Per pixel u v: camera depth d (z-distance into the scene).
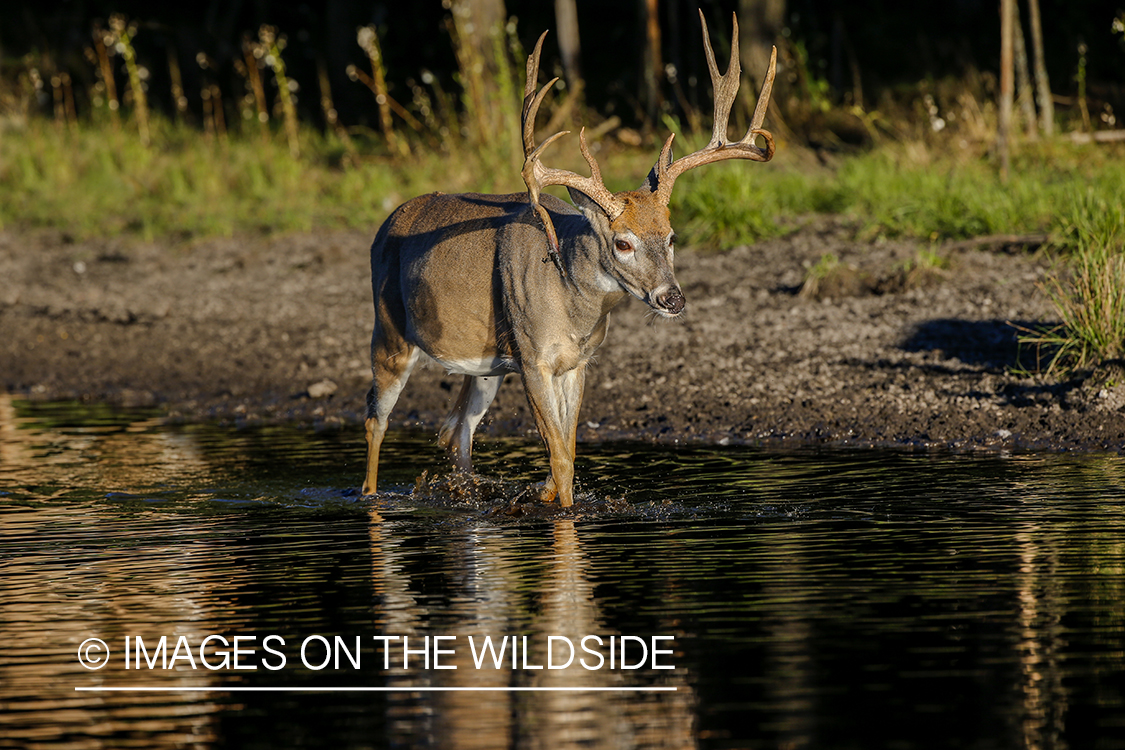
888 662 10.40
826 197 33.56
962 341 23.31
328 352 27.20
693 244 31.75
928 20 50.53
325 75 54.81
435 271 16.52
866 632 11.06
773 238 31.47
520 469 18.25
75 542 14.95
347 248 35.44
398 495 17.05
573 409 16.25
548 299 15.57
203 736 9.56
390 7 58.19
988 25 48.78
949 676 10.09
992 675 10.09
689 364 23.80
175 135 48.69
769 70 15.73
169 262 36.31
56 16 60.50
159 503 16.83
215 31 58.97
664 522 14.98
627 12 57.94
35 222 41.78
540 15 57.75
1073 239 26.36
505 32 42.03
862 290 26.81
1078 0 47.00
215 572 13.55
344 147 45.28
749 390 22.03
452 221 16.77
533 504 16.11
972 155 34.50
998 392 20.64
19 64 55.91
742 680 10.16
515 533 14.82
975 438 18.83
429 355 17.02
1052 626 11.05
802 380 22.25
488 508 16.20
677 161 15.48
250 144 46.19
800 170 36.69
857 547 13.57
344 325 29.14
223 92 57.16
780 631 11.17
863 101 42.66
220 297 32.41
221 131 47.78
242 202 41.22
